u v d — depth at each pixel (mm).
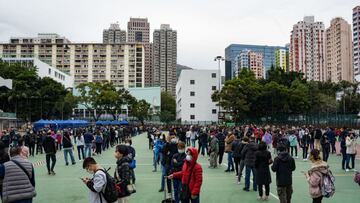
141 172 18141
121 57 168375
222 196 12086
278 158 9578
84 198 11883
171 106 161125
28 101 81688
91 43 167750
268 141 26547
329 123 58438
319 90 100688
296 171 18500
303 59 160625
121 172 8227
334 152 28047
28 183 6965
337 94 108062
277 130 29188
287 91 73750
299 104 74688
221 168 19609
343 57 152125
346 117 55312
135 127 74688
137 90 134125
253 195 12242
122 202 9141
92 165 6637
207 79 110125
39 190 13297
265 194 11500
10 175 6828
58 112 91125
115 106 91438
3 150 8570
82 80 168125
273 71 88562
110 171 18562
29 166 7113
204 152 26703
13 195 6727
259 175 11320
